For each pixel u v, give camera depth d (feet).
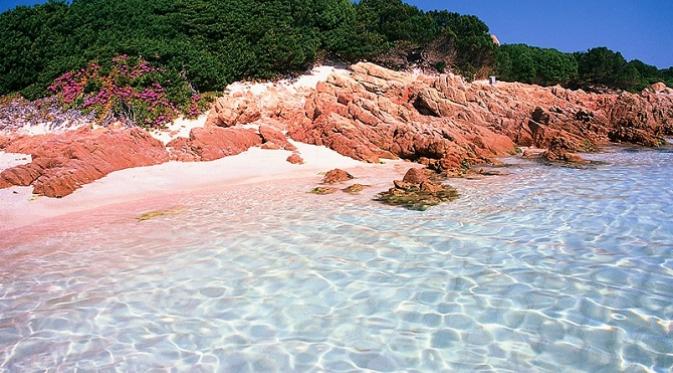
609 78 164.14
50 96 99.35
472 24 147.02
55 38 110.32
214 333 22.89
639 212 39.83
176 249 34.83
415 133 80.48
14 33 110.22
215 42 110.22
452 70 139.13
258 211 45.55
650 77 184.34
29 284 29.50
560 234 34.68
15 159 73.87
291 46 110.22
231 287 27.81
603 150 85.51
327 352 20.97
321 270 29.76
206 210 47.16
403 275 28.55
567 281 26.71
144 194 56.75
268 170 69.82
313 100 93.91
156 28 111.04
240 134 81.30
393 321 23.35
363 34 125.08
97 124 89.15
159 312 25.13
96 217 46.14
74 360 21.06
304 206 46.68
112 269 31.37
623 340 20.90
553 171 62.80
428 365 19.75
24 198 53.31
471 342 21.29
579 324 22.31
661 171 60.90
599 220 37.86
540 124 92.32
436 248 32.81
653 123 105.29
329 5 130.21
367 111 87.51
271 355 20.92
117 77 94.94
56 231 41.52
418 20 139.33
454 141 79.82
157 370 20.15
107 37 108.47
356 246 33.88
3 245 38.04
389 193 50.16
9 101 101.65
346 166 72.95
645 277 26.81
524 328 22.22
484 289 26.22
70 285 29.07
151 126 88.38
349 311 24.52
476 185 54.03
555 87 128.36
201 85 99.14
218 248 34.60
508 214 40.55
